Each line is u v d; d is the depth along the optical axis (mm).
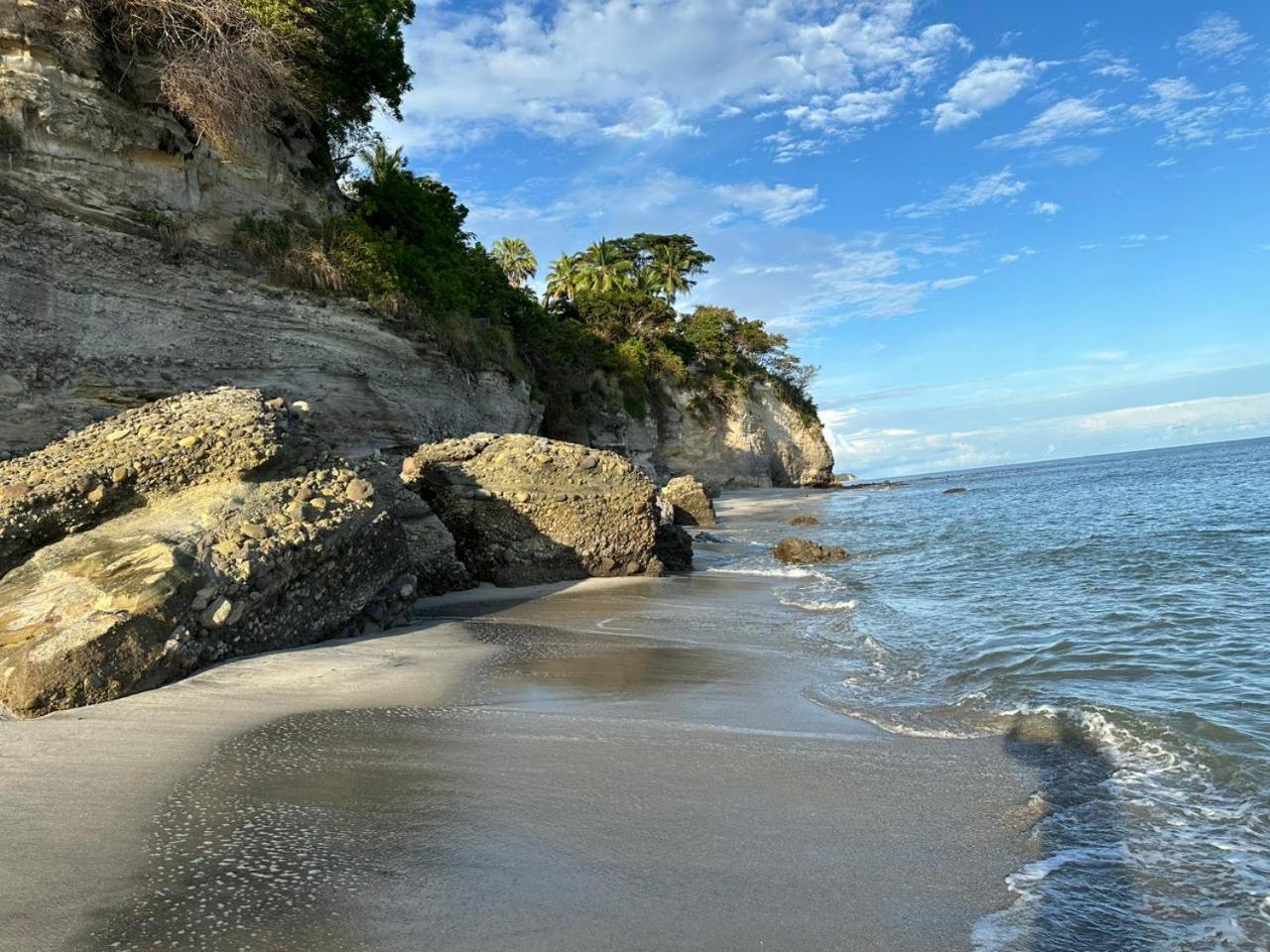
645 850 3576
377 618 8953
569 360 42031
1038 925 3117
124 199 13328
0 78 11766
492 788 4188
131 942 2668
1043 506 31797
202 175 15078
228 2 14938
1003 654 7961
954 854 3693
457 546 13867
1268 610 9594
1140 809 4215
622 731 5328
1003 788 4492
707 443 57250
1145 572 13258
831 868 3504
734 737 5320
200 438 8039
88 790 3941
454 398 22016
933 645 8633
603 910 3035
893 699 6484
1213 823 4047
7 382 11266
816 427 68312
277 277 15898
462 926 2863
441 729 5164
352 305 17438
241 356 14875
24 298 11578
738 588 13500
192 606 6457
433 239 26953
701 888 3260
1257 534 17500
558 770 4527
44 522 7000
